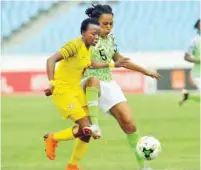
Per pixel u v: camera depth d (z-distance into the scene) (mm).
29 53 78375
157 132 40469
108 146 35094
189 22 81562
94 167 27469
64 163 29453
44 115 49438
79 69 21688
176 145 35188
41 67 66625
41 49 80250
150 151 22031
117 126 43156
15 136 39656
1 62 67125
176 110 51031
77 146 23375
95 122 22156
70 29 82562
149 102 56281
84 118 21672
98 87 22531
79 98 22234
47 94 21859
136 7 85250
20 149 34500
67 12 84750
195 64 43156
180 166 27453
